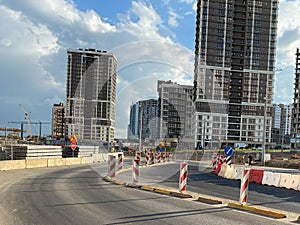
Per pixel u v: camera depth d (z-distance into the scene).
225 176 19.11
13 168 22.42
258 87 105.75
